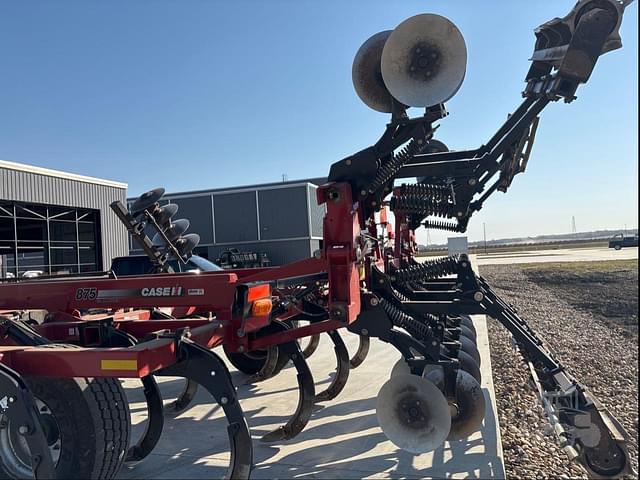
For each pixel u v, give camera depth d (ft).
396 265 18.72
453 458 11.21
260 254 99.04
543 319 30.58
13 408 8.07
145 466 11.37
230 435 8.84
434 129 11.12
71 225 64.75
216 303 10.75
